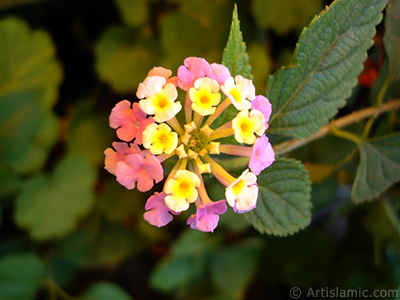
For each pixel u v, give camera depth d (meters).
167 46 0.22
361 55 0.14
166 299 0.26
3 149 0.20
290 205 0.14
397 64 0.15
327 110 0.14
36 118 0.20
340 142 0.19
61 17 0.25
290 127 0.15
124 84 0.23
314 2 0.21
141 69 0.23
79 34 0.26
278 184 0.14
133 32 0.24
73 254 0.23
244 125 0.12
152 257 0.26
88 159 0.23
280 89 0.14
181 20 0.22
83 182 0.23
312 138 0.16
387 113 0.18
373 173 0.16
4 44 0.23
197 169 0.13
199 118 0.13
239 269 0.24
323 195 0.21
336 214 0.22
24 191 0.22
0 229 0.24
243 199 0.12
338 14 0.13
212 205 0.12
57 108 0.26
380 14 0.14
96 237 0.24
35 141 0.23
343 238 0.26
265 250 0.24
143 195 0.24
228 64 0.13
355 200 0.16
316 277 0.23
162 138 0.12
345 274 0.23
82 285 0.25
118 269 0.26
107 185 0.24
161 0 0.23
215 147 0.13
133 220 0.24
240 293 0.24
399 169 0.16
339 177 0.21
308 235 0.23
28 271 0.22
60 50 0.26
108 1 0.24
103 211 0.24
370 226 0.21
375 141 0.16
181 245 0.22
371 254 0.22
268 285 0.26
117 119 0.12
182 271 0.24
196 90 0.12
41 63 0.23
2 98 0.20
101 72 0.23
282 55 0.23
